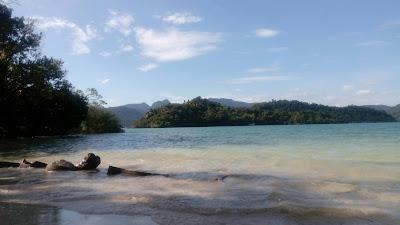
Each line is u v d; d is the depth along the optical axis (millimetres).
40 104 52719
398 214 7188
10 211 7793
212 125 156875
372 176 11641
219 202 8391
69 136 55781
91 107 73688
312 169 13453
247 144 27938
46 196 9320
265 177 11742
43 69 51656
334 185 10109
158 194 9344
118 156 19844
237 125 158250
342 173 12383
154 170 14039
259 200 8523
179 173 13117
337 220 6863
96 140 41156
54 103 56438
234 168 14188
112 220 7027
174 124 154500
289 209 7613
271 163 15469
